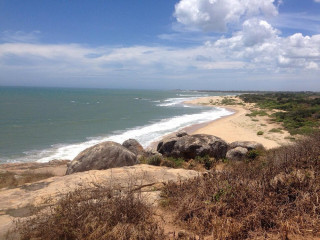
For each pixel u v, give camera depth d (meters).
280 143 21.03
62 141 22.02
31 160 16.62
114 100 81.25
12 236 3.32
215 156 11.48
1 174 9.34
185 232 3.29
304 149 6.39
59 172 10.48
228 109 56.41
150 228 3.35
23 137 23.23
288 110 46.94
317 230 3.23
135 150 12.70
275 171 4.91
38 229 3.24
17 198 4.63
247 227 3.33
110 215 3.39
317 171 4.62
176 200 4.18
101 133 25.69
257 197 3.83
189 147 11.45
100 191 4.27
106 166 8.05
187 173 6.04
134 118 37.75
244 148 12.07
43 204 4.29
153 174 5.86
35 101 64.44
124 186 5.03
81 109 48.88
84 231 3.15
